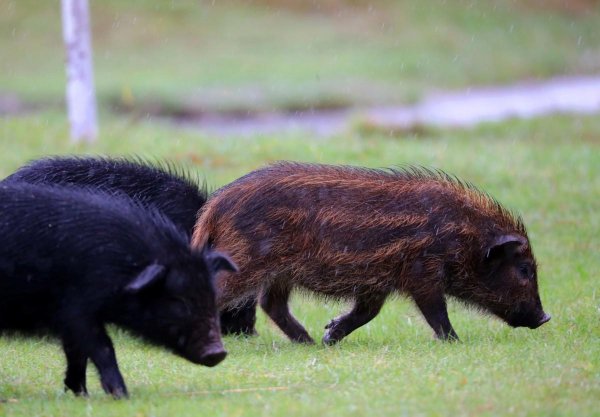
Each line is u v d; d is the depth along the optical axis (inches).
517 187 2103.8
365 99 4062.5
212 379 1048.8
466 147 2561.5
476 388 948.6
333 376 1023.0
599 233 1804.9
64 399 976.9
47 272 940.0
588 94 4237.2
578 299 1440.7
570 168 2251.5
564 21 5629.9
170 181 1397.6
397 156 2336.4
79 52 2539.4
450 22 5344.5
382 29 5191.9
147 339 954.7
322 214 1224.2
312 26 5196.9
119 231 946.7
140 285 890.7
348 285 1243.8
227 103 3890.3
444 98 4197.8
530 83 4618.6
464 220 1262.3
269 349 1249.4
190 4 5231.3
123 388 957.2
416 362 1087.6
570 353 1117.1
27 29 4803.2
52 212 952.3
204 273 949.2
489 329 1347.2
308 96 4028.1
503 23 5423.2
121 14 5027.1
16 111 3614.7
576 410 872.3
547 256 1689.2
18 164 2252.7
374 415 855.1
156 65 4515.3
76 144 2492.6
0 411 933.8
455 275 1267.2
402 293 1259.2
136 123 3073.3
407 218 1238.9
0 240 941.8
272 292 1295.5
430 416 850.1
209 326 943.7
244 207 1227.9
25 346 1248.8
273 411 875.4
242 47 4840.1
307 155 2337.6
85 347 946.1
